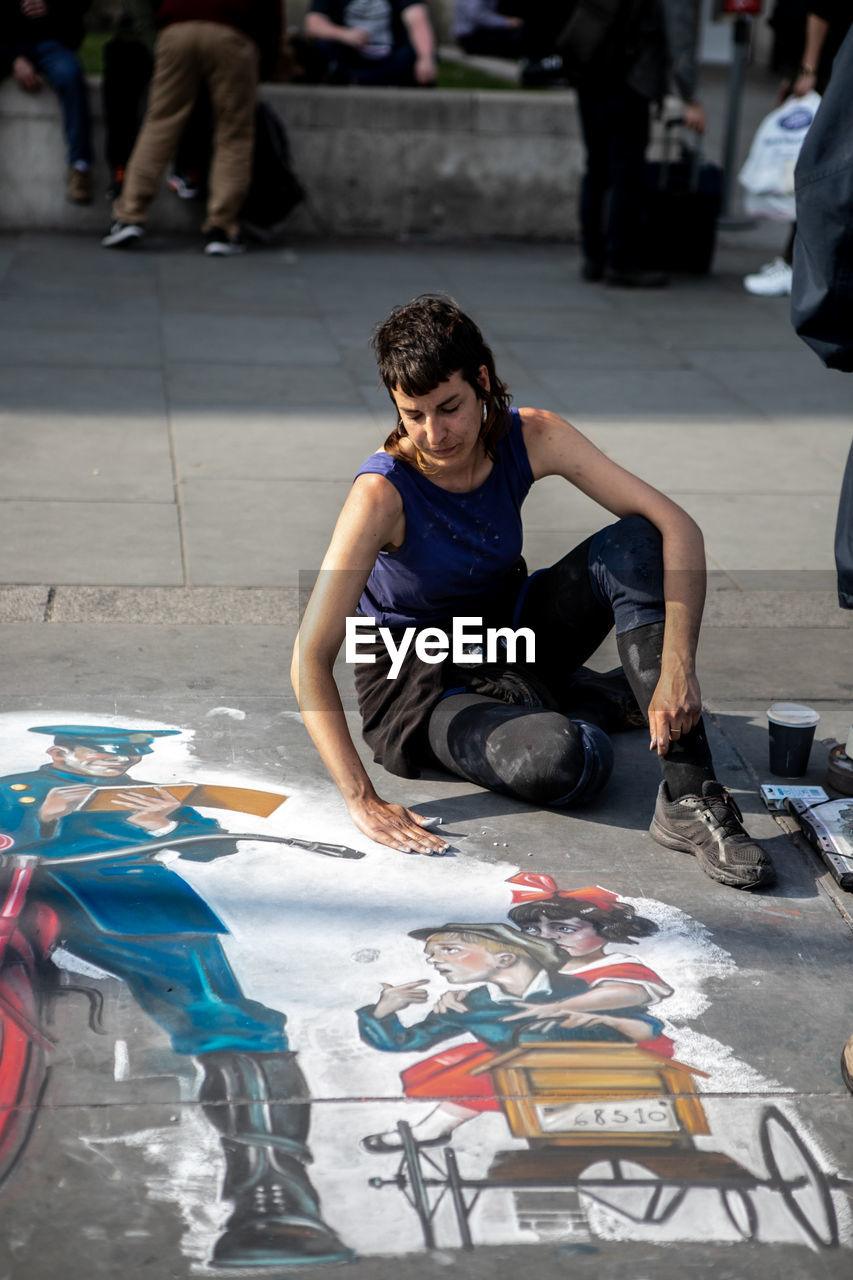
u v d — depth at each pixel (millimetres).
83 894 2623
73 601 3969
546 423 2965
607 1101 2145
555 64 10969
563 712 3330
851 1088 2176
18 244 8875
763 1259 1873
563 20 7672
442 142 9586
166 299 7734
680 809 2861
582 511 4957
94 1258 1831
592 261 8633
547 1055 2242
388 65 9945
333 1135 2053
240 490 4957
